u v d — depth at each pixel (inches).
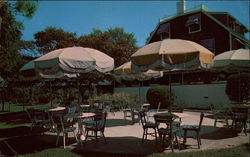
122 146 246.5
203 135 293.1
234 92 544.1
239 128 337.4
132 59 234.7
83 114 281.9
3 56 479.2
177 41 231.3
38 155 225.1
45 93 935.0
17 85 543.2
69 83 775.7
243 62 297.0
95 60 249.0
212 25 898.7
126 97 705.6
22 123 446.3
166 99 641.6
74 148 247.9
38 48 979.9
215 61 313.3
